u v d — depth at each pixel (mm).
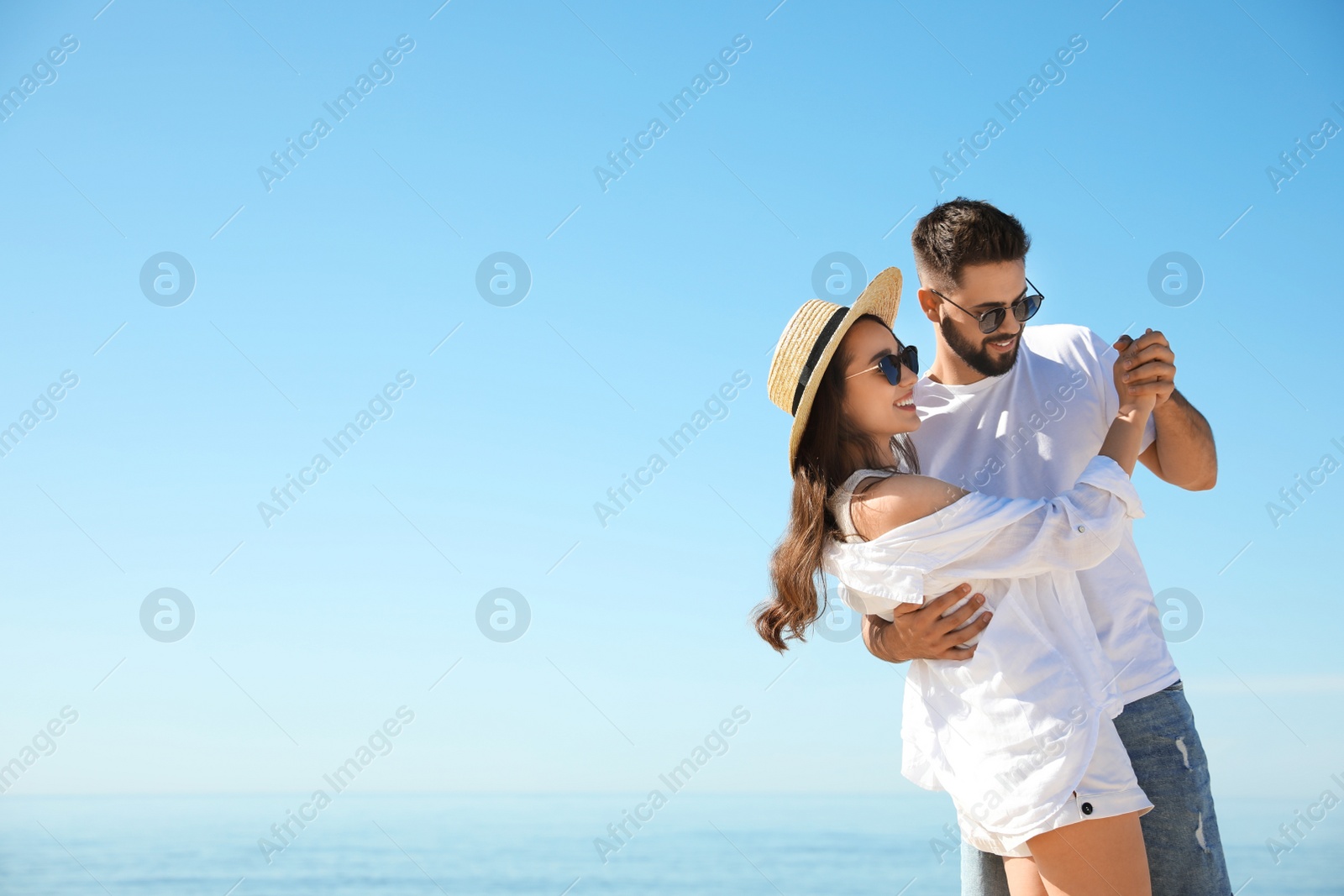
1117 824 1734
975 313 2514
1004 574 1855
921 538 1873
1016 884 1936
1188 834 2168
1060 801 1730
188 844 31188
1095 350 2590
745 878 27344
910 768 2117
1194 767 2197
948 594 1883
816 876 27797
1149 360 1985
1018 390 2604
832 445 2113
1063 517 1822
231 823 34312
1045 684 1794
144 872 28922
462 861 29297
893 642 1993
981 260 2471
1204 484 2432
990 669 1833
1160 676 2205
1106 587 2229
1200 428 2357
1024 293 2527
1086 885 1729
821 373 2078
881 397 2113
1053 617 1886
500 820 35000
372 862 29781
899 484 1942
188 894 27500
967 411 2646
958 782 1911
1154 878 2211
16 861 29594
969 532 1842
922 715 2021
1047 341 2668
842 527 2043
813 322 2184
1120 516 1865
